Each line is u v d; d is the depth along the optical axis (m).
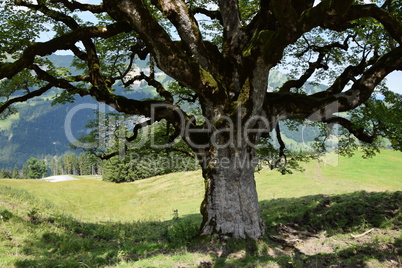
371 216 10.57
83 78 11.05
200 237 8.77
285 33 6.35
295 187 28.53
